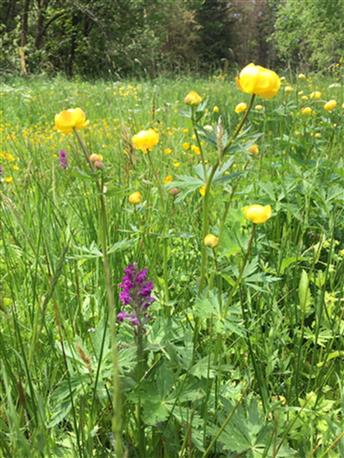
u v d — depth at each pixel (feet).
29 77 50.11
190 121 4.78
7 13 78.79
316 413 4.83
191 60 100.63
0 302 4.94
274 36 74.79
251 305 6.59
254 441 4.17
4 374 3.61
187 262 7.27
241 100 24.77
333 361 5.41
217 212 7.70
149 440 4.53
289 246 7.30
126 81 38.88
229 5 123.54
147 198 7.14
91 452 4.15
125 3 76.02
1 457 3.78
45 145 14.42
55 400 4.34
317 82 24.63
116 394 2.53
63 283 6.52
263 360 5.61
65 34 80.38
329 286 7.21
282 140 10.51
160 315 5.52
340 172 8.92
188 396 4.09
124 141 7.57
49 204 7.61
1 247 7.34
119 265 6.36
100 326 4.61
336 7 58.54
